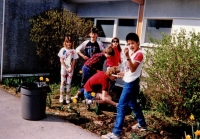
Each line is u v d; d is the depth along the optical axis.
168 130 4.27
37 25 7.15
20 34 7.60
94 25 8.06
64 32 7.17
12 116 4.40
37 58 8.18
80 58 7.58
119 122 3.68
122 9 7.12
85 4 8.30
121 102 3.70
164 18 6.04
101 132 4.01
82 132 3.96
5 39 7.27
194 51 4.09
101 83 4.68
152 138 3.90
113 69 4.51
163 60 4.30
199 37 4.28
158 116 4.91
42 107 4.31
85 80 5.55
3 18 6.80
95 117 4.71
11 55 7.49
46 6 8.07
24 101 4.20
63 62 5.34
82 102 5.60
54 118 4.48
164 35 4.81
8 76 7.41
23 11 7.53
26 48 7.83
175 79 4.29
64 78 5.41
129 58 3.44
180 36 4.47
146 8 6.39
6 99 5.46
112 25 7.57
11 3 7.22
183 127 4.36
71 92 6.44
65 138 3.68
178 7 5.75
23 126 3.99
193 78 4.12
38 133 3.77
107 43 7.66
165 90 4.44
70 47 5.43
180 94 4.22
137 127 4.18
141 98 5.48
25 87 4.11
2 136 3.55
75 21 7.27
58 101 5.63
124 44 7.13
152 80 4.60
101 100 4.82
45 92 4.32
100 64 5.51
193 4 5.46
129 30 7.09
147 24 6.54
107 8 7.57
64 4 8.58
